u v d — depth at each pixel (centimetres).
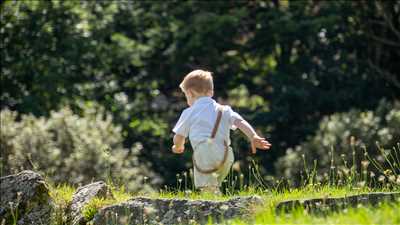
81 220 1309
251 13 4625
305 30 4309
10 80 4050
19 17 4041
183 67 4491
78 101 3991
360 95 4362
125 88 4541
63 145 2866
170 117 4353
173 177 4000
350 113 3450
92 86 4203
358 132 3123
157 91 4481
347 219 1027
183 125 1391
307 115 4334
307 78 4466
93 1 4412
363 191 1315
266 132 4262
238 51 4456
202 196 1322
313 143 3253
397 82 4328
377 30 4581
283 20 4272
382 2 4416
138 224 1248
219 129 1377
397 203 1130
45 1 4088
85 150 2686
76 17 4156
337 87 4431
